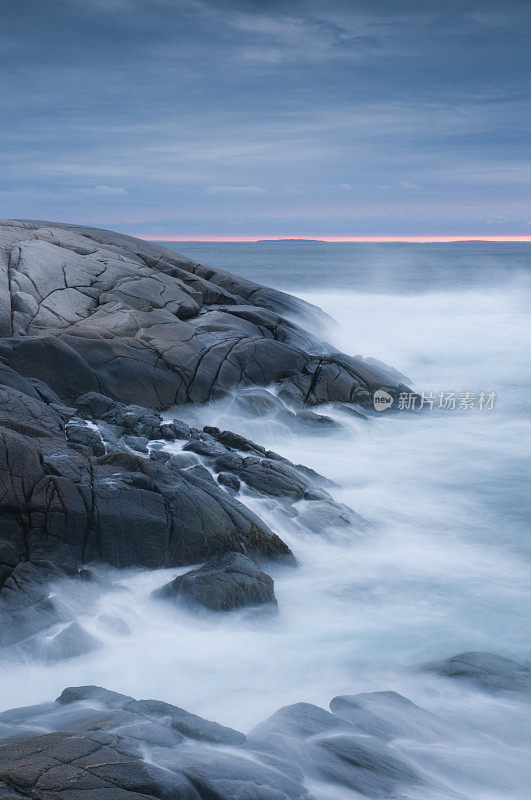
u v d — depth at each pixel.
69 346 16.53
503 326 33.06
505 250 184.38
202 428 16.84
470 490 14.91
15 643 8.15
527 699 7.35
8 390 12.90
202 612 9.17
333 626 9.43
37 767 4.71
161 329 19.05
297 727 6.11
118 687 7.85
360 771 5.46
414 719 6.62
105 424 14.18
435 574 11.02
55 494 9.98
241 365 18.98
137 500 10.41
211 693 7.77
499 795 5.60
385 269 81.75
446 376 25.03
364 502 14.06
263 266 92.12
